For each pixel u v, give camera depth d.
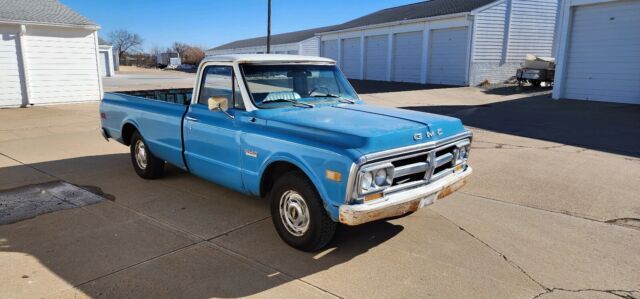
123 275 3.81
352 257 4.18
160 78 40.69
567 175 7.09
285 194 4.30
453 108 16.33
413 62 28.95
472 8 24.28
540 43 26.53
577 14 17.69
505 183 6.63
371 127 3.99
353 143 3.70
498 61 25.47
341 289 3.61
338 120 4.28
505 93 21.42
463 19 24.48
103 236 4.62
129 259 4.10
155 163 6.49
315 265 4.01
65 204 5.61
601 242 4.55
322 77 5.49
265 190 4.64
